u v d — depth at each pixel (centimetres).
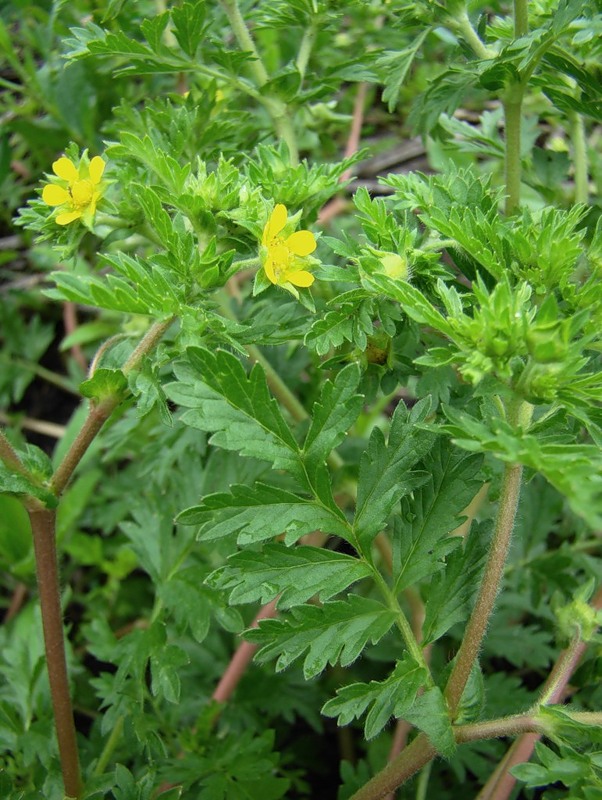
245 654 15
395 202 12
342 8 14
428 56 18
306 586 9
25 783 13
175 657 12
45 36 19
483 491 14
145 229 11
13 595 20
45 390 23
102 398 10
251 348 14
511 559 15
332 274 10
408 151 22
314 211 11
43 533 10
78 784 11
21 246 23
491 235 10
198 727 14
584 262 11
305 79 14
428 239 11
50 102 19
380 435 10
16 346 21
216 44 13
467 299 10
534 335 8
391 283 9
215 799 12
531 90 14
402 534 10
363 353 11
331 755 16
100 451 20
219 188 10
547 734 9
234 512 9
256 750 13
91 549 18
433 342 12
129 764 14
